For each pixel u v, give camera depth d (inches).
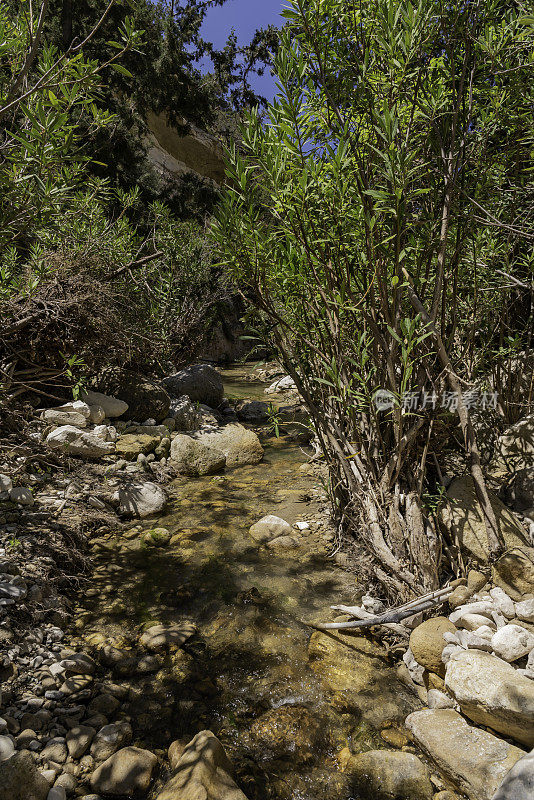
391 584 110.0
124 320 246.2
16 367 197.5
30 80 121.1
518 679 77.4
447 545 116.0
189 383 302.5
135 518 162.7
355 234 104.4
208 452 211.6
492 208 121.6
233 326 652.1
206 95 613.3
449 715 82.0
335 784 74.3
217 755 74.7
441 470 136.0
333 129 110.5
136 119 561.3
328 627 105.2
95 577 128.3
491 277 125.4
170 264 349.1
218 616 113.5
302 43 107.7
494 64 106.7
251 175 109.5
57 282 196.2
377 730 83.9
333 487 136.6
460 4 109.3
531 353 137.3
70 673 93.5
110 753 78.3
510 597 99.8
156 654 101.1
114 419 225.1
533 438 130.0
